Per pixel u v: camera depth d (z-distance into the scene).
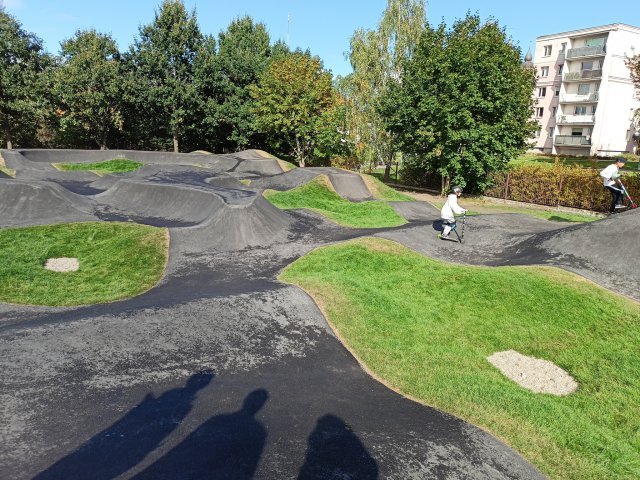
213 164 26.69
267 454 3.95
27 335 5.46
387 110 22.73
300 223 13.62
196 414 4.44
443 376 5.96
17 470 3.43
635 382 6.41
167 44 30.12
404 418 4.82
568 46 43.81
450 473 3.99
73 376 4.79
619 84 41.06
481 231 13.30
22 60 29.08
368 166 31.91
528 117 21.89
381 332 7.04
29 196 13.62
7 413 4.08
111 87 28.33
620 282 9.37
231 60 32.44
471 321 7.93
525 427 4.90
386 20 26.73
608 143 42.25
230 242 11.48
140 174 21.47
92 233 11.70
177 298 7.42
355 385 5.49
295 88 28.36
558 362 6.90
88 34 29.95
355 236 12.70
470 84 19.05
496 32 20.84
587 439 4.87
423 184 25.64
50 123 32.06
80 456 3.66
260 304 7.07
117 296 8.37
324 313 7.27
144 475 3.51
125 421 4.20
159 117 31.84
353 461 3.98
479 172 20.14
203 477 3.56
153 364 5.25
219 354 5.68
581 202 18.39
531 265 10.23
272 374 5.45
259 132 32.97
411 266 10.12
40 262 9.95
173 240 11.26
